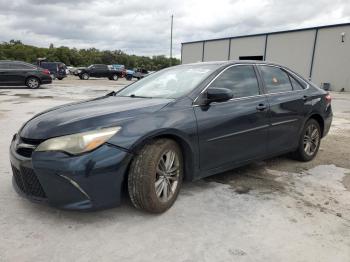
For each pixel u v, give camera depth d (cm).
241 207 364
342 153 601
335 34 2841
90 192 296
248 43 3675
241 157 418
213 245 289
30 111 1035
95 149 295
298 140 510
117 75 3816
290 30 3219
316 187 429
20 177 323
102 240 293
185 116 352
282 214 350
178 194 373
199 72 419
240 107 408
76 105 382
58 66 3397
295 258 274
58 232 304
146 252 277
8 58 9388
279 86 485
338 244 296
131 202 336
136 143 310
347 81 2792
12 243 285
